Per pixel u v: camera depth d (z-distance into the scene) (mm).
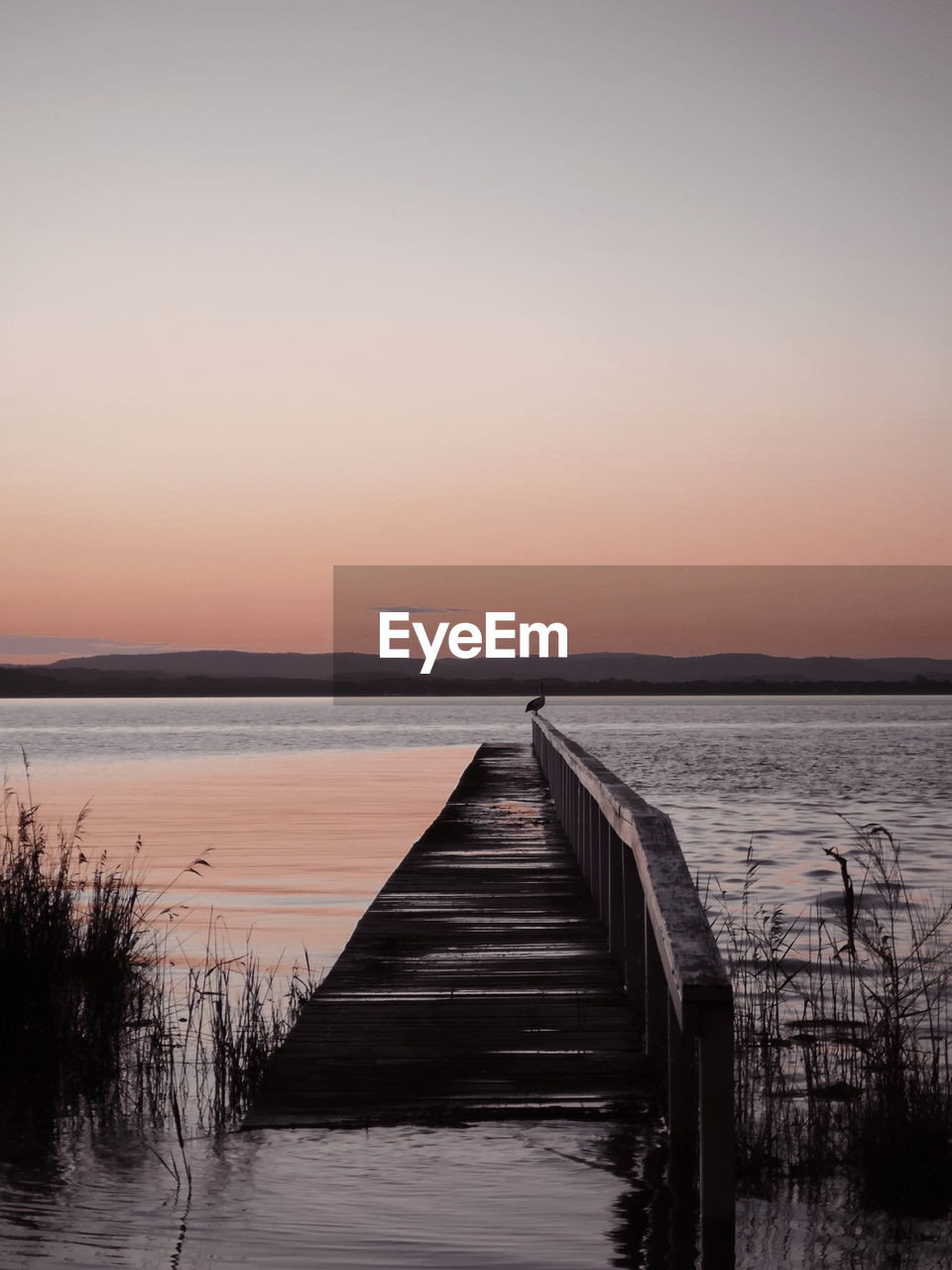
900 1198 4523
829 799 27750
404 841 17984
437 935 8672
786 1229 4258
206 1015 7320
